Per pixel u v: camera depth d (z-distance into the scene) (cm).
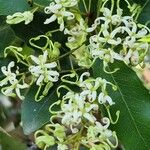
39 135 27
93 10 26
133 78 26
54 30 26
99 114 26
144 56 25
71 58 27
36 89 26
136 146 26
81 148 29
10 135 35
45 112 26
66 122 24
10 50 27
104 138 25
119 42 25
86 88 25
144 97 26
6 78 26
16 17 25
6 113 40
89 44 25
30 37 27
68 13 25
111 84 25
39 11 27
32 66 25
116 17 25
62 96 26
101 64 26
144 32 25
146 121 26
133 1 27
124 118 26
